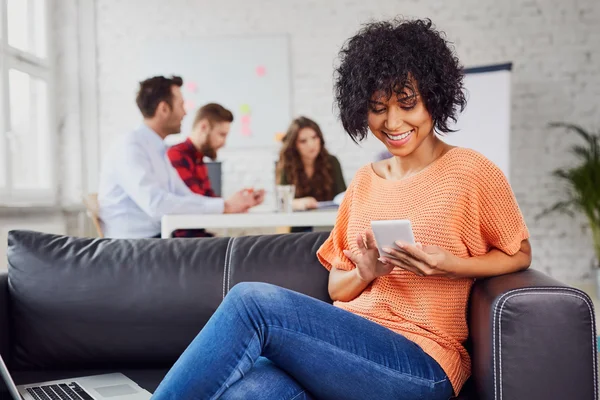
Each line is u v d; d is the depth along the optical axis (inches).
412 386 49.4
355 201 61.8
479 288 54.2
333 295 62.3
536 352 47.6
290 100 206.2
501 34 201.5
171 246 72.4
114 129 207.0
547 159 201.3
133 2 207.2
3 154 157.8
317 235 72.1
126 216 135.6
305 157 168.9
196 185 148.3
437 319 54.7
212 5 207.3
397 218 57.4
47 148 193.9
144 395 56.4
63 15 201.8
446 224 54.8
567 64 200.4
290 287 67.9
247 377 46.7
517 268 55.2
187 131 207.2
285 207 122.7
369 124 57.4
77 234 192.9
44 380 64.7
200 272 69.5
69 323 68.5
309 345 47.9
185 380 44.7
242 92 206.8
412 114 55.2
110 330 68.2
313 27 205.9
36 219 165.6
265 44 206.1
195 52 207.0
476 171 55.0
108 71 207.0
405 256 51.2
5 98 159.6
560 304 47.7
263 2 206.7
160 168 137.6
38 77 186.7
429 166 57.7
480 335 51.8
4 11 161.3
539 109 201.3
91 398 55.4
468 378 57.1
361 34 59.0
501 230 54.6
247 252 70.7
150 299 68.4
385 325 55.2
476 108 187.5
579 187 185.3
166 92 137.0
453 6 202.5
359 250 59.1
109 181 136.8
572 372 47.4
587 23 199.9
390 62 54.7
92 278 69.4
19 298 69.4
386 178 61.8
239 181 206.8
